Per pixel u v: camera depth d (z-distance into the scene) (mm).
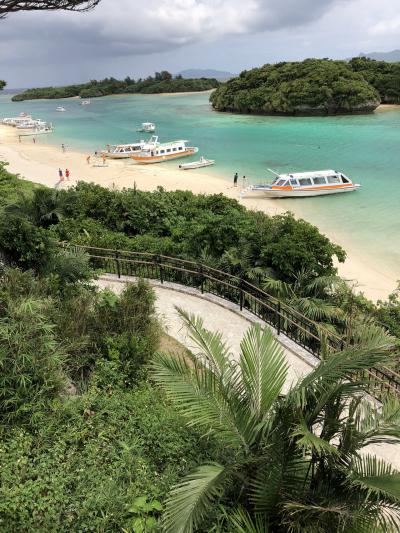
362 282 18547
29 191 19578
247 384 4316
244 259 11164
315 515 3566
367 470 3873
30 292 6707
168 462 4660
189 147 49844
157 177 39625
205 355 5098
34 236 8000
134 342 6422
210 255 11445
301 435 3730
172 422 5113
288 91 84188
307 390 3906
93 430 4863
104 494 4051
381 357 3873
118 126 78938
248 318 8977
